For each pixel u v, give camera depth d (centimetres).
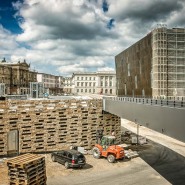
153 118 1430
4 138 2164
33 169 1352
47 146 2325
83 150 2280
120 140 2667
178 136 1165
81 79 10919
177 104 1227
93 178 1667
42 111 2316
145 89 2888
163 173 1772
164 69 2581
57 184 1555
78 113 2445
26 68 8550
